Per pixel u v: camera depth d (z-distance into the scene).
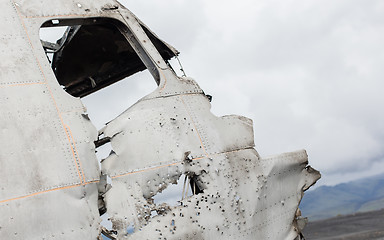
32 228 4.73
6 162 4.80
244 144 6.44
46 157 5.03
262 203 6.30
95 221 5.12
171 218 5.45
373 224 14.84
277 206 6.51
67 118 5.34
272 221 6.39
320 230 15.05
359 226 14.82
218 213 5.79
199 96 6.46
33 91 5.27
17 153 4.88
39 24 5.77
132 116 5.71
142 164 5.53
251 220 6.10
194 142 5.96
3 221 4.61
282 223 6.51
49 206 4.87
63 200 4.97
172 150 5.75
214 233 5.69
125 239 5.18
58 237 4.84
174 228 5.41
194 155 5.87
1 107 5.00
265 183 6.40
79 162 5.21
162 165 5.62
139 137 5.63
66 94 5.50
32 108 5.17
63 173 5.06
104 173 5.39
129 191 5.39
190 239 5.48
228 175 6.05
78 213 5.02
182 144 5.85
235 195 6.02
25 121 5.06
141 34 6.63
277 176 6.59
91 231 5.06
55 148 5.11
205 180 5.85
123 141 5.55
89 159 5.31
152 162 5.59
